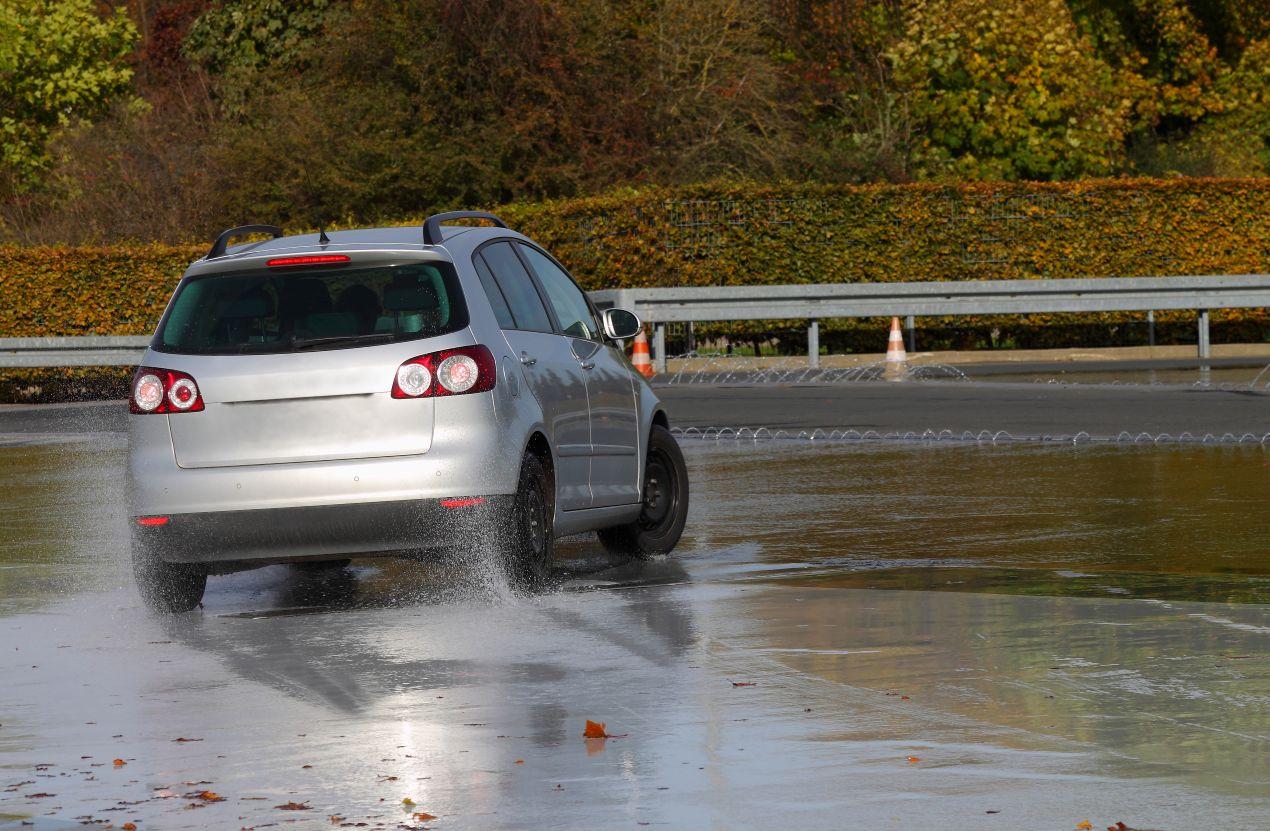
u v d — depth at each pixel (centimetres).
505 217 7244
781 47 10294
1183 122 12544
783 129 9681
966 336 7412
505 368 2281
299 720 1647
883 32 9975
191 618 2242
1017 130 9694
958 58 9731
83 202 9075
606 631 2023
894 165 9500
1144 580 2283
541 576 2309
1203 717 1552
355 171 8669
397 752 1517
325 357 2230
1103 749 1457
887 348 7288
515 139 8750
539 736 1555
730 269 6981
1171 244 7312
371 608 2258
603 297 6706
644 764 1452
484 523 2211
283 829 1312
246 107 9769
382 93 8825
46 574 2600
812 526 2891
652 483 2669
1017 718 1564
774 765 1435
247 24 10975
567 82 8919
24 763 1522
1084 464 3641
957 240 7175
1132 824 1262
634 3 9681
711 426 4606
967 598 2170
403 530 2211
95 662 1952
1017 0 9788
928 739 1502
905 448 4044
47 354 7169
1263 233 7369
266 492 2208
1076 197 7262
